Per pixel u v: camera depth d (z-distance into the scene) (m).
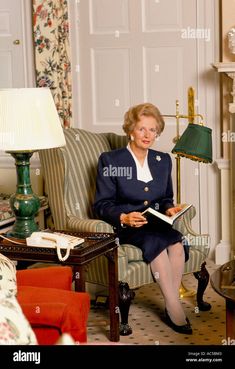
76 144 3.89
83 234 3.41
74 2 4.84
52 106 3.24
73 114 4.98
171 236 3.64
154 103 4.84
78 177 3.83
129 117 3.73
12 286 2.22
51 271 2.70
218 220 4.84
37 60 4.80
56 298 2.44
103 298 4.01
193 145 3.80
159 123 3.73
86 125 4.97
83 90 4.94
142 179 3.76
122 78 4.86
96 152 3.97
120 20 4.81
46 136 3.15
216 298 4.12
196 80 4.74
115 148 4.10
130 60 4.83
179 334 3.54
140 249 3.60
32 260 3.20
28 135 3.11
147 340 3.46
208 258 4.89
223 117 4.67
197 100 4.75
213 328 3.62
